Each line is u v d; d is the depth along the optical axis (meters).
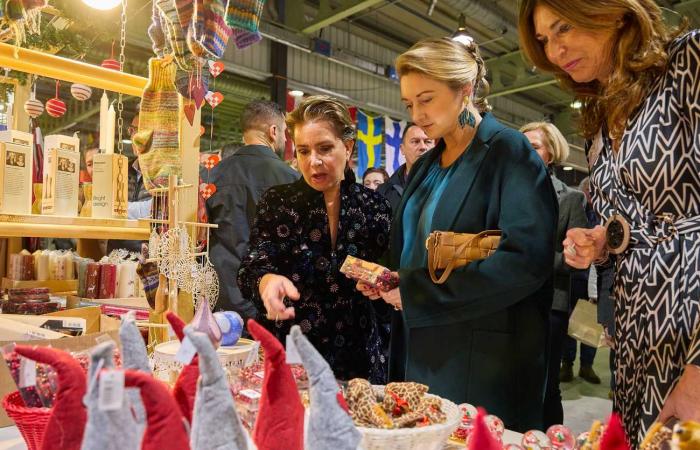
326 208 1.73
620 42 1.11
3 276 2.63
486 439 0.61
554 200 1.32
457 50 1.33
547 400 1.58
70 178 1.54
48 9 2.68
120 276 2.46
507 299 1.23
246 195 2.50
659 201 1.11
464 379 1.32
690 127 1.06
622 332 1.19
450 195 1.39
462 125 1.41
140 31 5.40
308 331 1.68
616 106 1.15
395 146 7.74
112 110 1.66
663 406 0.98
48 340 1.13
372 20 7.68
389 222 1.80
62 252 2.68
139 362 0.78
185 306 1.58
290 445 0.72
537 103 11.44
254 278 1.62
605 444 0.64
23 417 0.87
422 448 0.83
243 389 0.97
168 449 0.61
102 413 0.58
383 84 8.87
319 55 7.28
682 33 1.13
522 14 1.25
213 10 1.36
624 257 1.18
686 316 1.06
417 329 1.39
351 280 1.70
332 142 1.60
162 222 1.51
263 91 7.21
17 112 2.78
